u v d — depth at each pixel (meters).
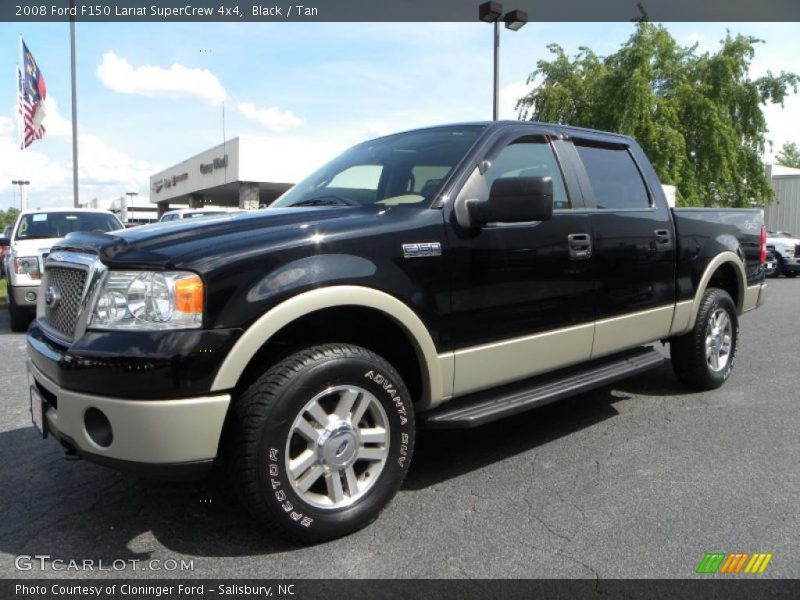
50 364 2.61
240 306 2.45
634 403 4.81
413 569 2.53
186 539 2.79
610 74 21.72
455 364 3.13
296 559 2.62
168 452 2.38
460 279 3.12
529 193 2.96
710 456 3.72
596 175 4.09
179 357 2.35
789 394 5.03
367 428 2.87
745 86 23.48
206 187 37.28
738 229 5.27
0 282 16.03
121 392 2.37
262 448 2.50
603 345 3.94
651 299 4.29
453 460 3.71
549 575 2.48
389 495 2.90
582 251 3.71
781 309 10.29
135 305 2.43
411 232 2.96
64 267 2.82
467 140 3.50
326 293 2.62
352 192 3.63
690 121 22.55
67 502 3.18
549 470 3.54
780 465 3.58
